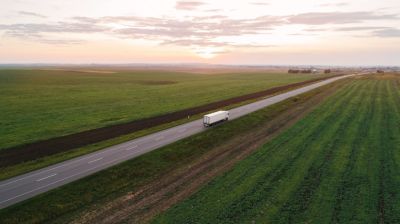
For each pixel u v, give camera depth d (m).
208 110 74.75
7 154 40.88
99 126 57.28
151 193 30.97
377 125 55.16
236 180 32.38
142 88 130.12
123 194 31.05
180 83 158.75
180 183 33.16
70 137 49.34
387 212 25.08
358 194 28.23
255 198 27.95
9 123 59.84
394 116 63.09
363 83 140.12
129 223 25.19
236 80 181.38
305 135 49.56
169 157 40.75
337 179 31.69
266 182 31.41
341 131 51.31
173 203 28.28
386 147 42.09
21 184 30.75
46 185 30.45
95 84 146.75
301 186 30.22
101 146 43.88
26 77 179.75
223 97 99.12
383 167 34.81
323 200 27.23
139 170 36.22
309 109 74.25
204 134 50.97
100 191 31.08
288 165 36.06
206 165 38.59
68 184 30.55
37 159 38.47
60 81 158.62
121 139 47.56
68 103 86.69
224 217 24.97
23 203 26.70
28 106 80.56
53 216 26.48
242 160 38.91
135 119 63.97
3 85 132.88
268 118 66.62
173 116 67.31
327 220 24.02
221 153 43.47
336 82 151.12
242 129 56.97
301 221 23.98
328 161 36.97
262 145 45.38
